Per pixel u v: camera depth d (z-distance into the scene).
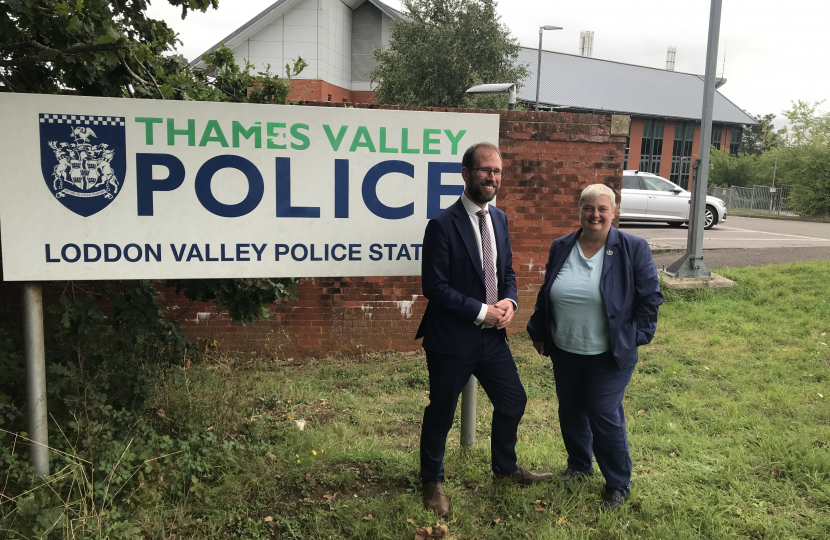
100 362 3.72
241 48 27.75
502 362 3.13
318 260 3.36
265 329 6.03
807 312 7.38
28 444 3.12
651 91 47.22
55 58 3.26
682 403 4.61
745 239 15.36
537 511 3.09
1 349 3.50
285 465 3.53
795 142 29.62
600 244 3.09
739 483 3.33
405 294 6.16
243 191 3.23
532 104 39.91
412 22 22.08
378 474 3.46
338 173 3.31
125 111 3.05
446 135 3.38
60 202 3.02
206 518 3.04
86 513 2.74
